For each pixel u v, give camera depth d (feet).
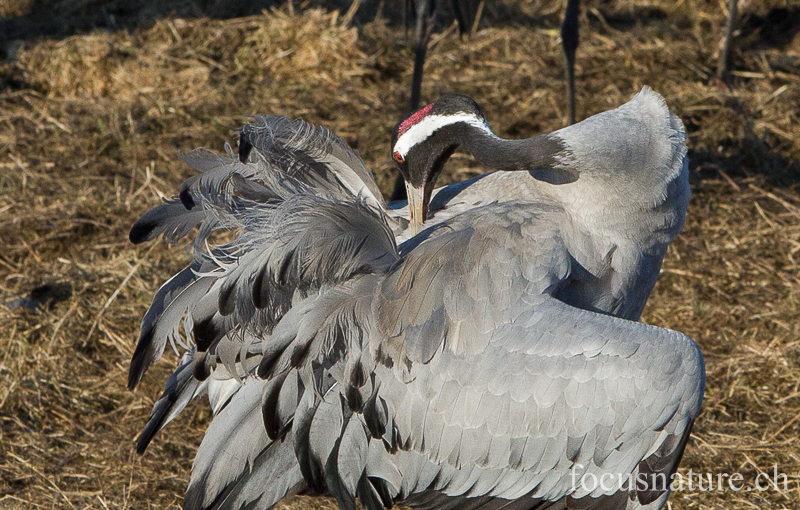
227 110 41.34
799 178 37.88
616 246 19.77
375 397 18.03
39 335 29.40
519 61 45.19
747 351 29.27
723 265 33.19
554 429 17.22
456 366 17.63
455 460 17.89
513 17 49.37
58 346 29.04
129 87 42.70
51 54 43.65
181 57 44.60
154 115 40.78
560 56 45.42
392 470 18.54
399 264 18.45
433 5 33.91
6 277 31.91
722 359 29.07
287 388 18.08
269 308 17.90
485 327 17.70
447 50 46.26
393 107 41.78
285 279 17.70
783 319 30.58
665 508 23.98
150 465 25.46
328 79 43.93
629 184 19.40
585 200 19.65
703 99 41.88
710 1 50.24
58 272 32.17
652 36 47.09
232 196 19.97
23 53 43.98
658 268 20.85
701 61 45.52
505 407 17.37
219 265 18.20
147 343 19.29
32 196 35.73
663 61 45.03
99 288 31.45
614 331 17.21
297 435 18.24
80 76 43.06
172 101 41.68
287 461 18.75
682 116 41.14
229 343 18.40
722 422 26.78
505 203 19.89
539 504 18.02
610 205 19.56
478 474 17.90
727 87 43.01
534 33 47.34
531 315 17.69
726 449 25.76
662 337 17.24
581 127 19.29
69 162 37.86
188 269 19.83
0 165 37.37
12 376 27.94
